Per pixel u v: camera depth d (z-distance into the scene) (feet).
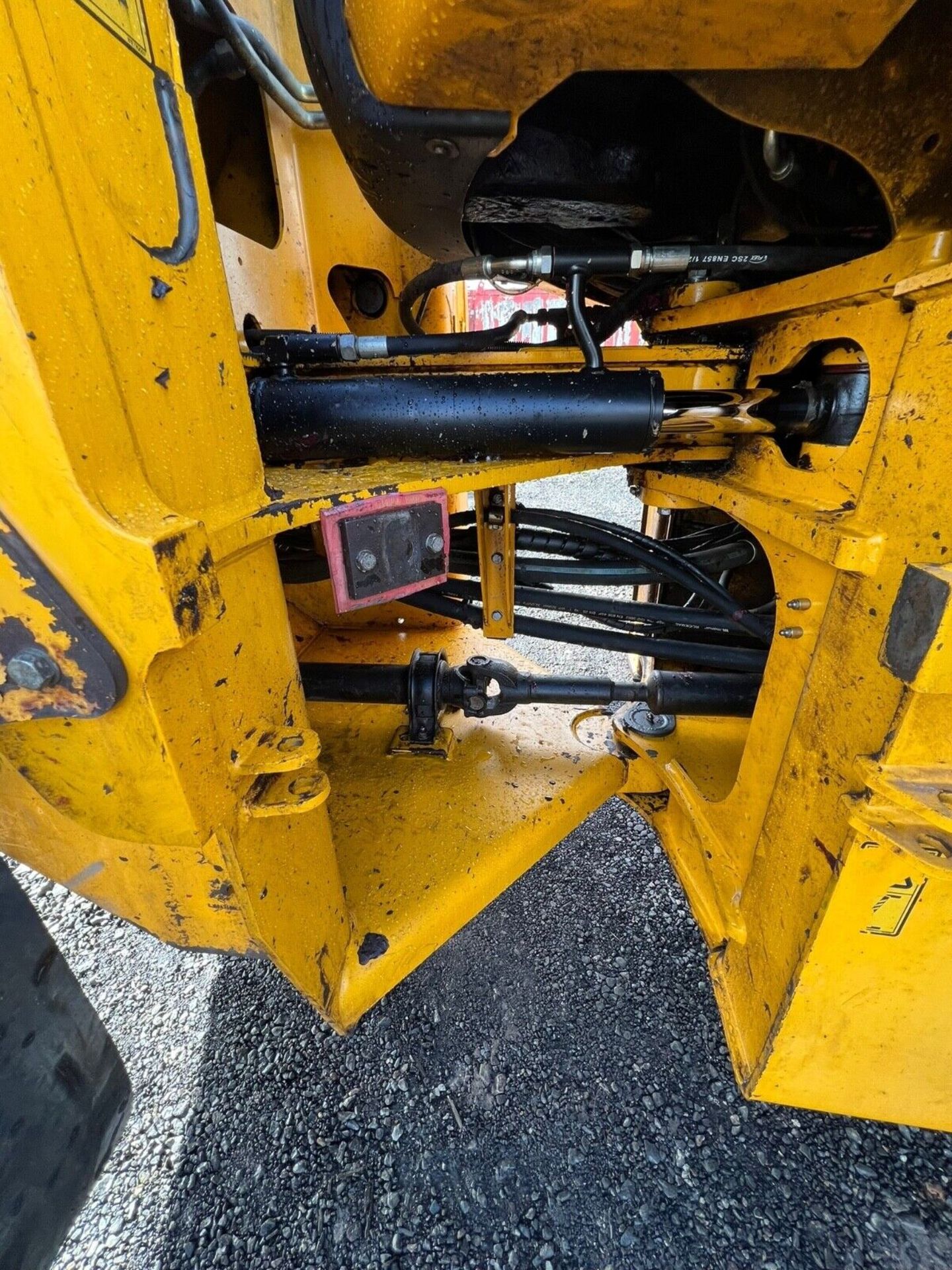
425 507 2.26
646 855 5.09
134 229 1.36
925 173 1.68
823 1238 2.86
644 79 2.22
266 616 2.06
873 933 2.25
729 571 4.97
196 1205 3.09
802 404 2.41
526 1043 3.71
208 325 1.70
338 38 1.56
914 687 1.72
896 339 1.85
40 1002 2.06
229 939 2.24
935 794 1.78
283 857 2.30
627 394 2.39
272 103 3.43
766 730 2.80
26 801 2.04
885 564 1.87
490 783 4.06
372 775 4.14
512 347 2.77
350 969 2.92
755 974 2.89
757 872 2.88
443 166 1.85
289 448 2.45
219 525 1.68
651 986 4.03
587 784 4.13
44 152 1.08
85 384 1.19
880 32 1.26
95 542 1.21
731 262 2.40
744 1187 3.05
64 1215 2.14
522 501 14.58
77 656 1.29
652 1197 3.02
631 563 3.68
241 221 3.63
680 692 3.96
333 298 4.30
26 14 1.03
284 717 2.22
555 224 3.03
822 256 2.39
